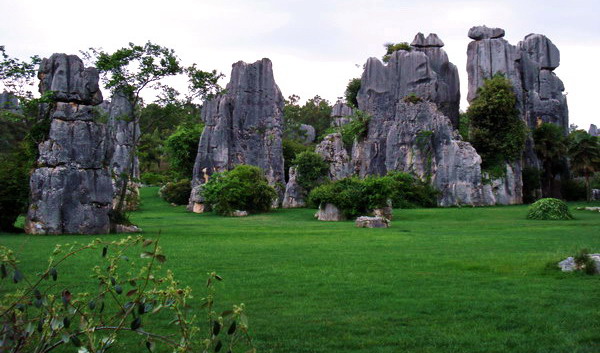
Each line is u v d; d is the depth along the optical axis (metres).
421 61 73.44
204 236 28.45
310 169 68.94
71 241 24.89
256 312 10.59
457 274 14.89
